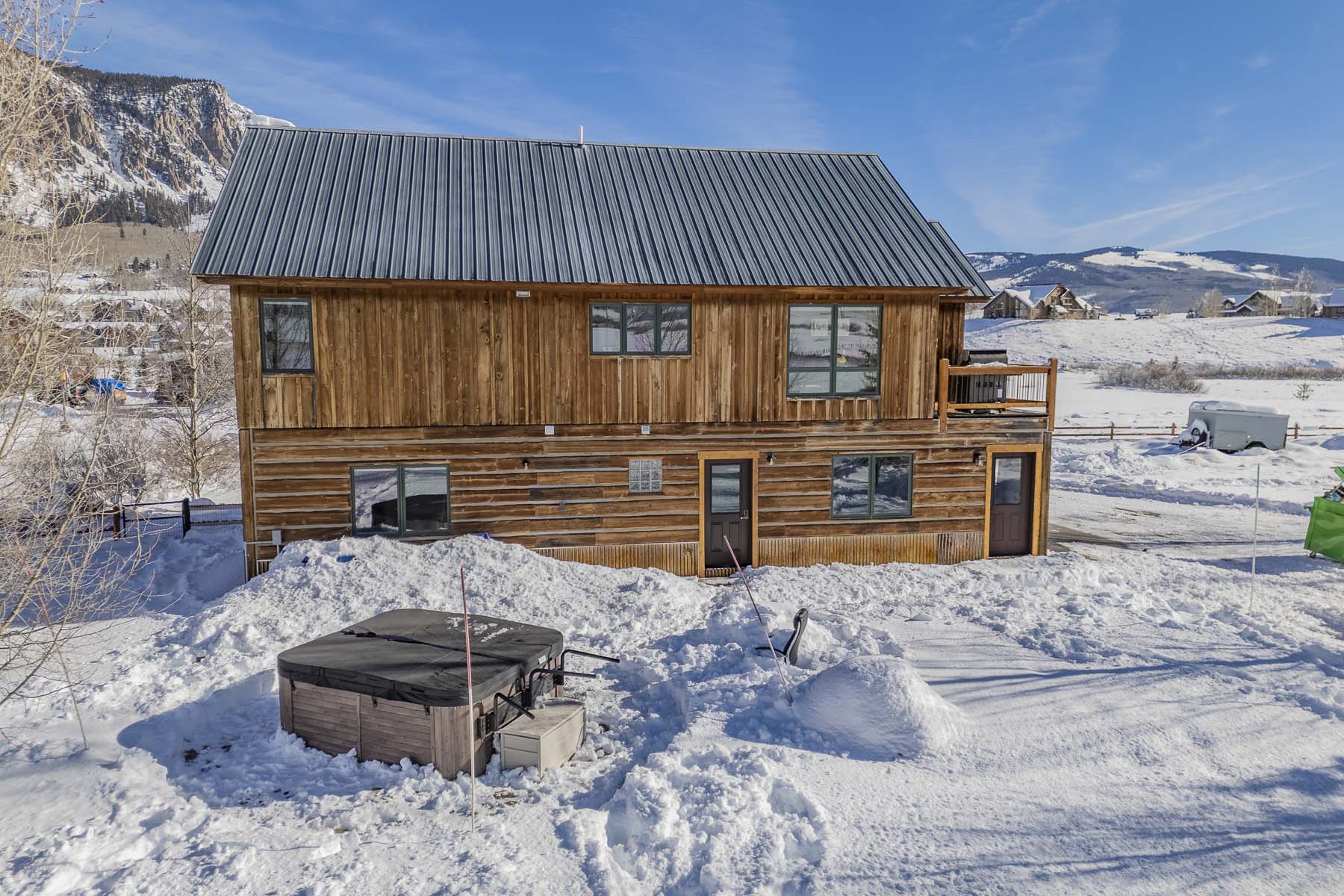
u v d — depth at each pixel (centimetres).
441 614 1003
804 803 650
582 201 1677
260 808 697
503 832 635
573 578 1366
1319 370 6825
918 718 759
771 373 1568
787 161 1955
